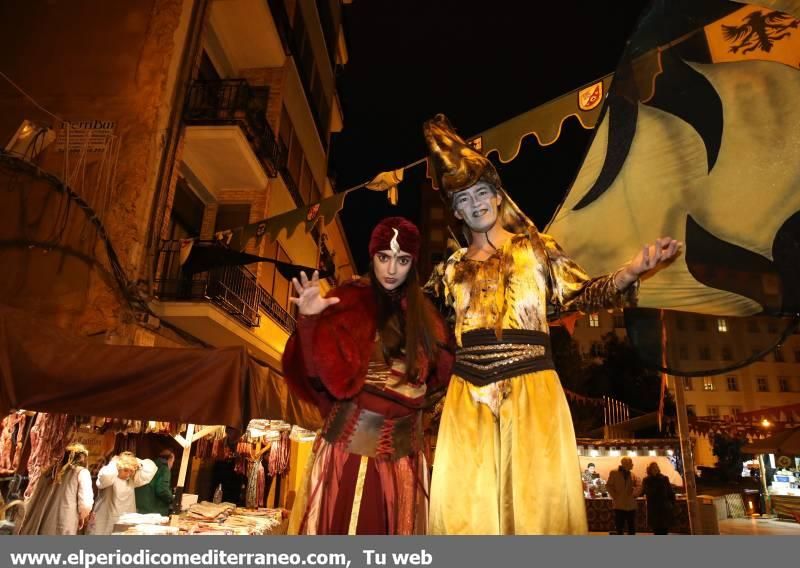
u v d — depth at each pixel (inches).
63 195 313.1
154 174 334.3
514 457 64.7
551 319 79.4
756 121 66.9
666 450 705.6
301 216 217.8
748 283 63.6
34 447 207.0
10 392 150.7
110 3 368.8
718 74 70.8
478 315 72.7
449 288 78.7
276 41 486.9
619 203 77.3
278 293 518.3
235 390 171.0
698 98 71.7
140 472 243.3
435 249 1382.9
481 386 69.0
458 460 66.9
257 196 465.4
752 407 1791.3
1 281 299.3
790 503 783.1
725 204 67.0
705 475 1290.6
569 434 66.7
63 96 347.3
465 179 77.2
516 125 138.8
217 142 396.5
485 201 78.0
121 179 326.6
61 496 204.2
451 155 79.2
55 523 200.7
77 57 357.1
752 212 64.8
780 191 63.4
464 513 64.7
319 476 74.5
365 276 83.8
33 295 299.1
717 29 72.0
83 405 157.9
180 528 227.1
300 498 74.2
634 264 64.8
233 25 468.1
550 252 75.5
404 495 73.3
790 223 61.8
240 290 416.8
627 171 77.1
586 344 1411.2
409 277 80.6
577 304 72.7
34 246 305.0
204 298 344.2
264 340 462.6
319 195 725.9
